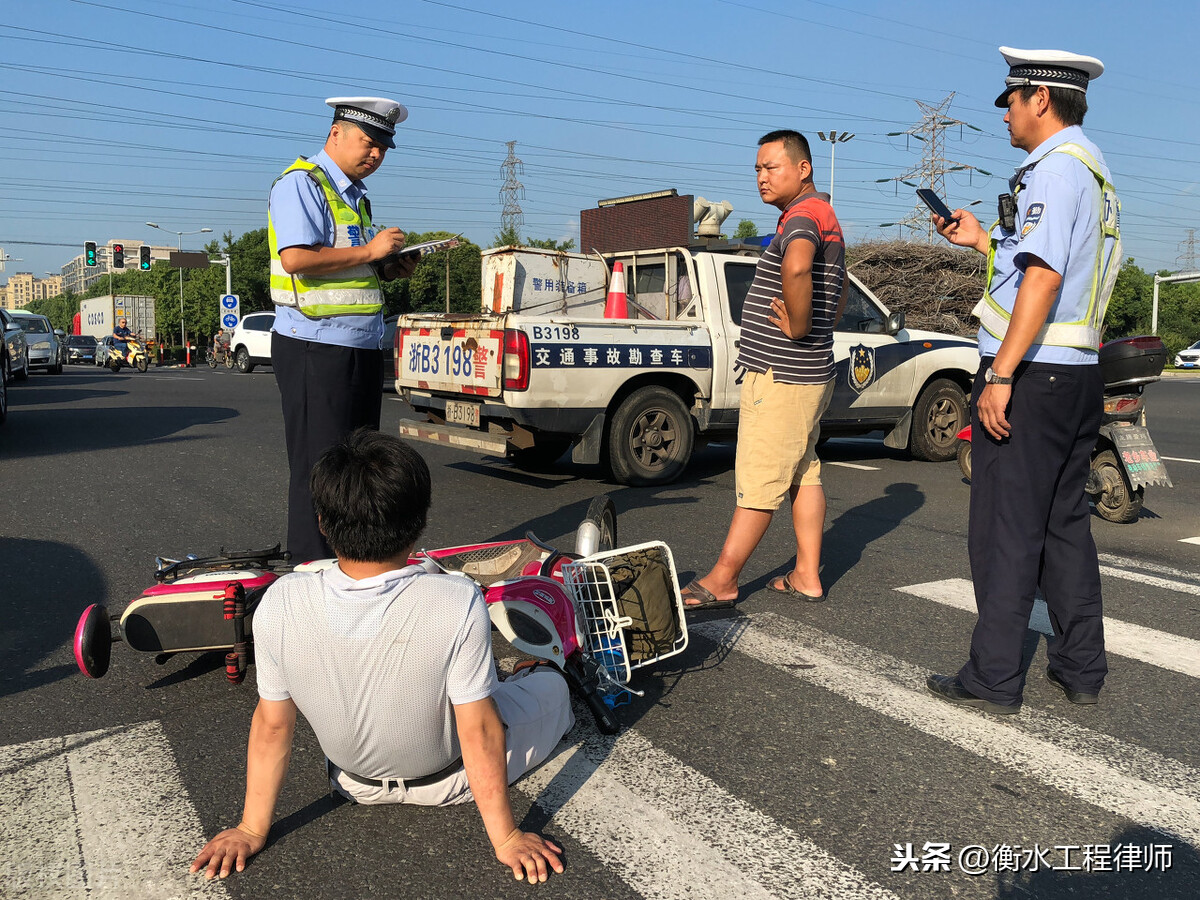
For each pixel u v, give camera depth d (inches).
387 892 85.4
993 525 125.6
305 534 144.6
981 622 128.5
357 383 145.2
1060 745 117.3
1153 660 148.7
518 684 104.4
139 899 84.0
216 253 3294.8
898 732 120.6
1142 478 244.2
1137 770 111.0
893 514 258.8
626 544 218.7
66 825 96.5
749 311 161.8
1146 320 2479.1
